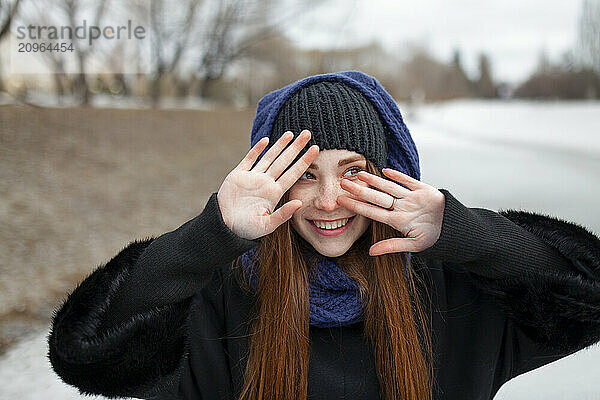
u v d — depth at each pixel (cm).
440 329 172
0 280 473
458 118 3734
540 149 1630
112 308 150
